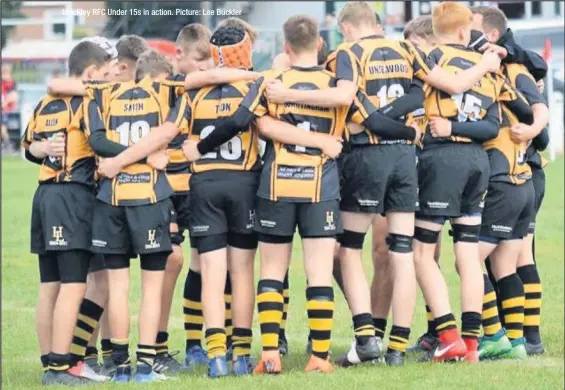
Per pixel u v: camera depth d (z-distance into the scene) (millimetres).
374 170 26891
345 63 26734
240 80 26938
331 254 26719
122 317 26625
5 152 115500
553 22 88750
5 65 113438
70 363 27375
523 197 29328
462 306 28484
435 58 28297
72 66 27453
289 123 26359
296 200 26297
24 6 118125
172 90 26859
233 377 26250
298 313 37000
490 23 29891
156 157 26578
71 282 26781
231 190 26750
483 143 28609
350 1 28141
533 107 29500
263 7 110688
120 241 26484
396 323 27641
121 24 89500
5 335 34375
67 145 26766
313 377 25844
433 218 28000
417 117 28000
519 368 27438
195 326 29859
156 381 25984
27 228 60688
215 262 26984
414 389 24734
